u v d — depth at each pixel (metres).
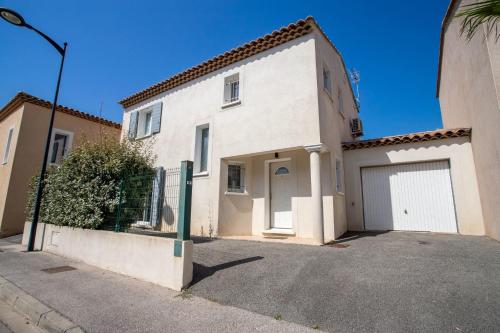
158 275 4.91
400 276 4.27
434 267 4.62
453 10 8.52
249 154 8.69
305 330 3.12
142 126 12.88
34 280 5.22
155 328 3.29
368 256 5.53
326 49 9.55
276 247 6.77
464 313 3.13
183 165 5.09
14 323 3.80
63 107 13.98
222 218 8.87
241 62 9.53
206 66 10.23
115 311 3.77
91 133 15.11
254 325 3.27
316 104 7.62
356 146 10.05
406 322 3.08
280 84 8.43
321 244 6.99
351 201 10.00
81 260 6.78
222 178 9.15
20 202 12.09
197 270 5.14
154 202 6.73
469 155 8.41
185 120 10.72
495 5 2.60
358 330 3.04
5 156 13.25
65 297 4.32
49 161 13.20
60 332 3.34
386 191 9.66
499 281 3.88
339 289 3.96
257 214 9.36
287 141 7.89
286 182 9.27
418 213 9.06
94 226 6.76
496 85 6.01
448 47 9.67
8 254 7.77
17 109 13.57
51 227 8.18
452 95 10.14
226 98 9.92
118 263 5.75
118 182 6.88
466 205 8.22
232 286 4.38
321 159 8.53
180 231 4.80
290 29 8.31
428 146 9.06
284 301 3.79
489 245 6.18
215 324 3.33
